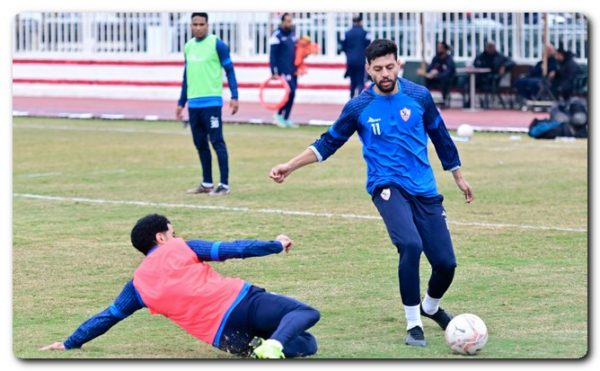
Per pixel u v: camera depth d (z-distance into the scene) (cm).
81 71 7950
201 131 3425
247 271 2358
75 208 3184
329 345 1806
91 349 1800
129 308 1717
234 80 3428
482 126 5788
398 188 1853
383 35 7188
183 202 3291
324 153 1886
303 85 7338
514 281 2266
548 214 3056
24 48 8094
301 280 2281
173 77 7706
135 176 3881
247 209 3152
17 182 3722
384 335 1881
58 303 2109
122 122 6144
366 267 2405
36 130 5600
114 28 7862
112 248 2612
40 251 2572
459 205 3219
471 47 7125
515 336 1878
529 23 7006
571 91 6644
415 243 1798
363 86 6359
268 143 4972
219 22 7450
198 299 1661
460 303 2092
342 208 3170
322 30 7275
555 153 4562
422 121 1869
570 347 1811
